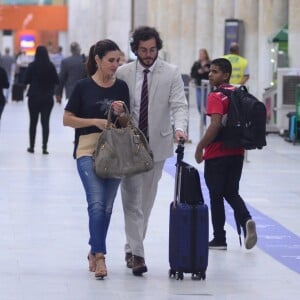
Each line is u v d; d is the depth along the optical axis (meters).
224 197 16.47
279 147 33.59
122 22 85.12
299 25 39.66
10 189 23.12
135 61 14.80
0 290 13.59
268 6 44.03
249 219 16.09
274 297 13.52
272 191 23.58
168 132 14.84
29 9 112.56
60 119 46.41
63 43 113.25
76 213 19.89
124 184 14.53
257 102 15.86
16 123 43.12
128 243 14.99
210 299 13.33
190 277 14.60
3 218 19.23
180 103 14.69
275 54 41.38
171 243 14.32
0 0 116.19
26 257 15.73
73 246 16.62
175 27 63.06
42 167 27.36
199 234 14.23
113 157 13.84
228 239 17.50
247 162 29.23
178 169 14.38
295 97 36.12
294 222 19.42
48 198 21.83
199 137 35.62
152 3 72.19
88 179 14.14
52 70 30.22
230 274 14.85
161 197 22.19
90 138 14.30
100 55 14.20
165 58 60.56
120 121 14.20
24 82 30.52
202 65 40.56
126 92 14.48
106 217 14.39
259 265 15.51
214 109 15.90
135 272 14.55
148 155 13.96
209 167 16.30
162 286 13.96
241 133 15.95
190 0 60.88
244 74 32.66
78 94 14.37
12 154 30.48
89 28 99.19
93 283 14.06
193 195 14.32
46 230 18.03
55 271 14.78
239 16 49.31
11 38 113.81
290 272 15.05
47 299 13.13
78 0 103.25
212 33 57.75
